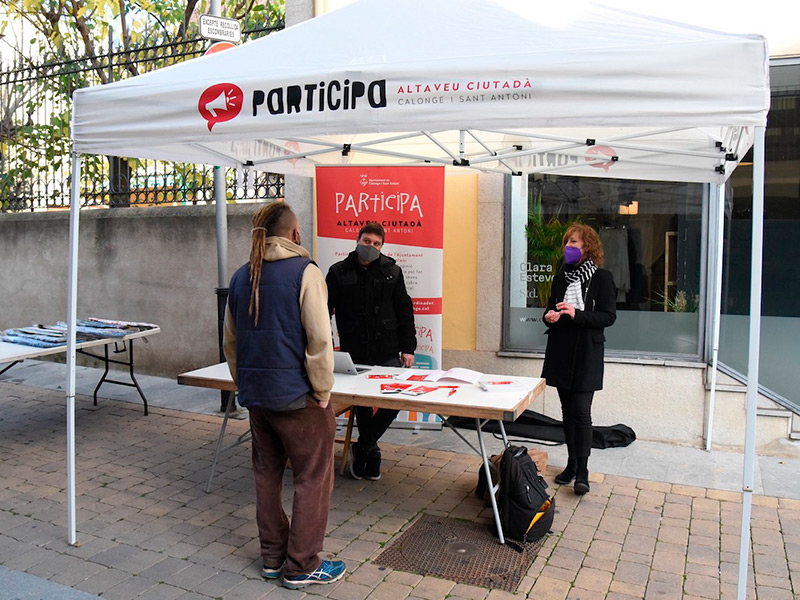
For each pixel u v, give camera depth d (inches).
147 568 139.3
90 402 268.1
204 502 173.5
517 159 217.2
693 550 148.6
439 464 200.7
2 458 205.0
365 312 192.1
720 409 217.5
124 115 143.3
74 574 136.6
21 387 290.8
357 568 139.8
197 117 136.9
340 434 230.5
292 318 126.0
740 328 219.9
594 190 231.1
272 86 130.6
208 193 297.7
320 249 228.8
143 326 253.8
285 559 137.3
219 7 240.2
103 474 192.4
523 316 240.2
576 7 135.6
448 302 244.5
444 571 138.6
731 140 178.9
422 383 166.4
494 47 123.0
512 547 148.7
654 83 110.7
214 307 294.4
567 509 169.5
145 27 371.2
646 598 129.3
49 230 333.1
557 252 235.0
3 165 353.7
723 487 184.2
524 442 220.4
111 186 320.2
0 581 133.0
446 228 242.4
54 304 335.6
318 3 256.7
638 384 224.4
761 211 111.2
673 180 203.3
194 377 173.5
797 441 211.0
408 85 122.5
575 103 114.4
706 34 115.0
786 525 161.2
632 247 229.1
